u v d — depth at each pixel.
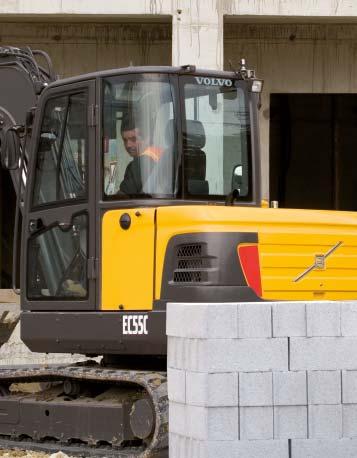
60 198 14.84
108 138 14.21
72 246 14.64
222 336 11.02
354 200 40.16
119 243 14.02
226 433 10.95
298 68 34.06
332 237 14.03
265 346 11.09
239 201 14.61
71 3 29.88
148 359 15.18
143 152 14.05
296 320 11.18
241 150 14.72
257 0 30.28
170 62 33.50
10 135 15.95
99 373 14.34
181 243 13.50
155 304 13.64
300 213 14.05
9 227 38.88
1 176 38.50
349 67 34.06
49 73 16.64
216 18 29.77
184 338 11.41
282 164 40.06
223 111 14.62
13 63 16.72
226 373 10.99
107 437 14.09
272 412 11.07
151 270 13.71
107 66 33.44
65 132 14.80
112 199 14.12
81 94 14.60
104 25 33.28
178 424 11.59
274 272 13.57
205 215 13.43
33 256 15.29
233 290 13.30
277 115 40.00
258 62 34.03
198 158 14.29
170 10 29.81
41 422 15.03
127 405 14.01
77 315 14.45
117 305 13.99
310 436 11.12
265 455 11.02
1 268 38.59
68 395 15.22
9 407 15.50
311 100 39.97
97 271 14.21
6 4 29.91
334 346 11.25
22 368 16.03
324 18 30.92
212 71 14.60
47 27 33.28
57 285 14.84
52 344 14.88
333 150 40.03
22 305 15.33
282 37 34.00
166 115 14.12
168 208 13.69
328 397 11.20
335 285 13.95
